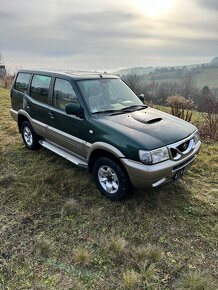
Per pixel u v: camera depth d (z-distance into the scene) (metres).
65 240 3.46
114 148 3.87
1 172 5.27
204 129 7.90
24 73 6.20
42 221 3.83
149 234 3.59
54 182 4.84
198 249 3.34
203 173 5.35
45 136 5.54
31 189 4.62
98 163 4.23
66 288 2.77
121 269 3.01
